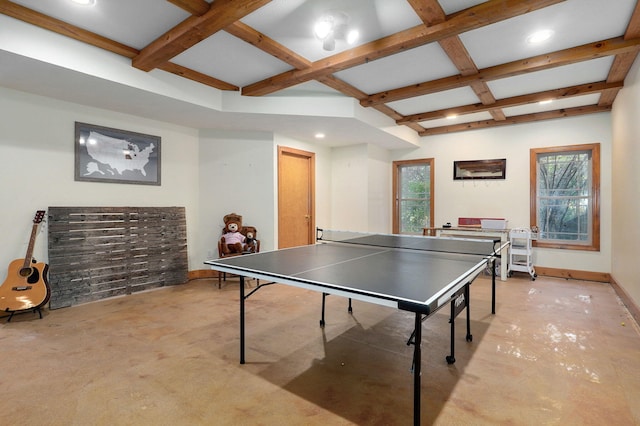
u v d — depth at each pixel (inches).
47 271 131.2
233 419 65.8
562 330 111.5
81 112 143.2
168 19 95.1
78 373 83.4
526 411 68.1
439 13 87.7
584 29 99.0
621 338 104.3
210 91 146.1
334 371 85.2
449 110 181.6
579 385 77.7
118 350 96.7
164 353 94.9
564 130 189.3
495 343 101.7
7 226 125.3
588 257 183.2
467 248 124.1
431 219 235.5
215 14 86.0
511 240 191.0
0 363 88.3
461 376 82.1
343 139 215.5
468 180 221.3
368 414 67.4
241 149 192.5
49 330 111.6
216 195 190.5
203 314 129.0
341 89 146.4
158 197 171.2
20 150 127.9
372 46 105.6
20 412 67.5
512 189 206.4
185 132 182.5
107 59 112.3
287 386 77.9
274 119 165.2
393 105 176.6
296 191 216.5
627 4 86.7
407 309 55.2
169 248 171.6
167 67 125.6
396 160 251.8
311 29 98.7
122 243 154.4
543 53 114.6
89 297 143.3
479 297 151.4
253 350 97.4
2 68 103.7
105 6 88.9
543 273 195.9
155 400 72.0
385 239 150.9
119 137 155.3
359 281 70.3
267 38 102.8
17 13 90.1
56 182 137.0
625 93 135.2
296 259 99.7
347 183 237.1
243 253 179.3
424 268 85.0
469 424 63.9
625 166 138.7
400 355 94.2
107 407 69.3
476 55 115.9
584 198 188.4
